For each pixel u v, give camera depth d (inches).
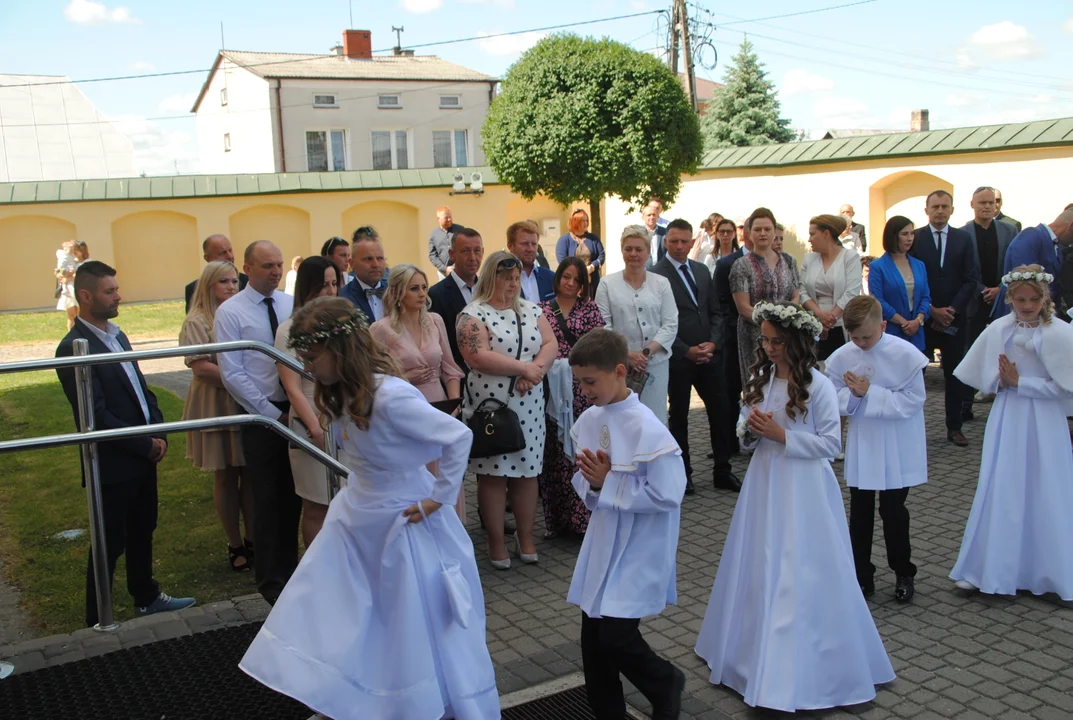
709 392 265.9
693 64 1032.2
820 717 143.3
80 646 167.6
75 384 163.8
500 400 206.1
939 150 614.9
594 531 137.6
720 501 258.1
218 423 168.1
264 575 185.9
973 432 322.3
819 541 147.2
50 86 1502.2
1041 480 185.6
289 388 178.4
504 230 1018.7
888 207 681.0
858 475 181.5
